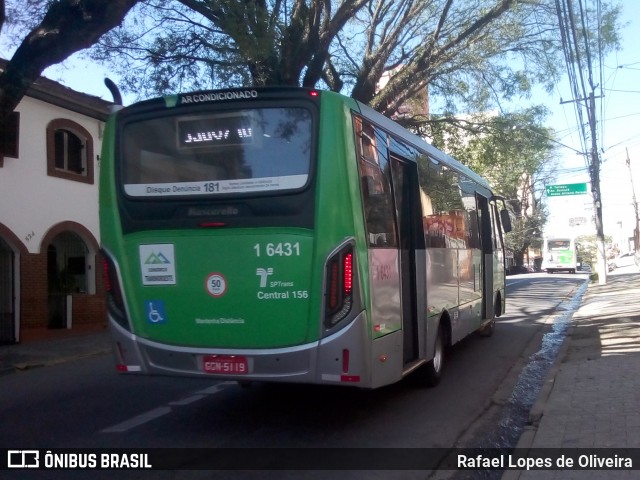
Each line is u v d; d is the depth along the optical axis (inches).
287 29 575.2
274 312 258.4
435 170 384.2
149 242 274.8
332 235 252.5
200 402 350.0
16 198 650.8
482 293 518.6
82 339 677.3
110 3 441.4
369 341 259.0
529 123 786.8
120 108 293.9
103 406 350.0
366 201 267.3
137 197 277.9
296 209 256.4
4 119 463.8
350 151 258.2
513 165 946.7
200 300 267.6
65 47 449.4
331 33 610.2
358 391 369.7
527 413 326.6
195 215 268.7
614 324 614.9
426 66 665.0
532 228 2341.3
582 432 265.7
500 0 660.7
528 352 512.1
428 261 349.4
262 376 260.7
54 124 701.9
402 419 312.3
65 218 716.0
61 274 745.0
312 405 339.0
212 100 270.8
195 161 270.8
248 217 261.3
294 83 599.5
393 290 293.1
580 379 366.6
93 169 761.0
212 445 272.8
